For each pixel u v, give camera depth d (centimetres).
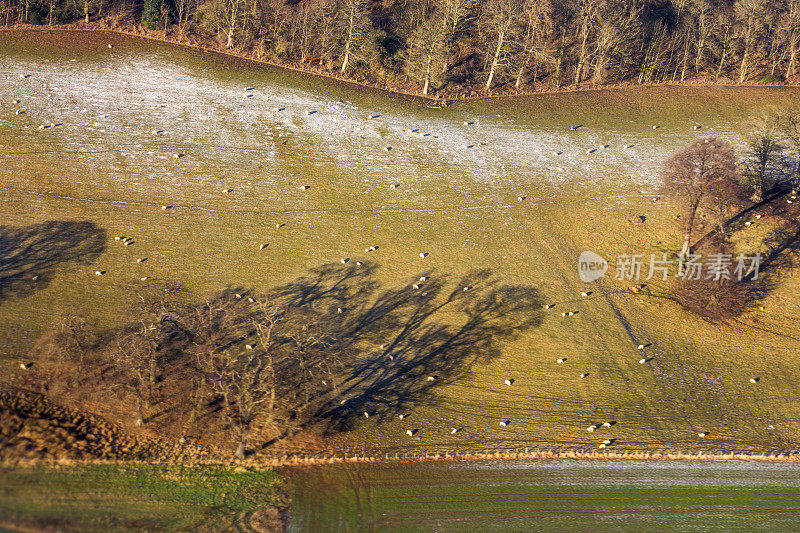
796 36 10712
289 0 11625
